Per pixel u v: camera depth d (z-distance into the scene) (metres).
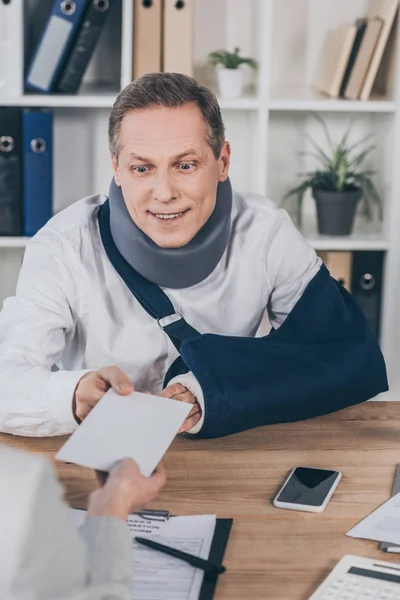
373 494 1.30
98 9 2.72
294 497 1.28
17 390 1.46
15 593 0.65
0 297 3.20
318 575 1.09
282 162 3.17
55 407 1.42
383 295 2.97
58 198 3.15
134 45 2.76
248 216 1.85
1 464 0.68
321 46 3.08
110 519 0.91
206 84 3.04
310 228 3.04
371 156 3.15
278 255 1.83
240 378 1.51
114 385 1.30
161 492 1.30
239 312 1.83
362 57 2.84
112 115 1.60
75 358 1.78
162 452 1.10
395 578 1.05
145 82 1.57
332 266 2.93
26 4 2.83
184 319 1.69
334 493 1.30
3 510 0.66
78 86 2.80
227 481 1.34
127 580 0.86
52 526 0.68
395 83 2.84
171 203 1.59
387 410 1.64
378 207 3.11
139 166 1.58
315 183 2.96
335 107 2.82
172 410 1.24
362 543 1.17
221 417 1.47
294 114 3.13
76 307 1.72
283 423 1.56
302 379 1.56
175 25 2.74
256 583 1.07
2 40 2.70
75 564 0.71
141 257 1.67
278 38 3.06
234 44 3.02
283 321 1.87
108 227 1.74
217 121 1.62
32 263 1.71
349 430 1.54
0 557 0.65
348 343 1.69
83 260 1.72
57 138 3.10
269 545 1.16
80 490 1.30
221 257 1.76
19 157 2.76
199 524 1.20
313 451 1.45
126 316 1.73
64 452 1.08
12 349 1.60
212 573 1.08
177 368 1.60
